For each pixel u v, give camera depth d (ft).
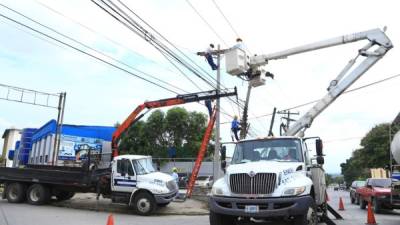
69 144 144.15
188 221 52.03
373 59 51.85
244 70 61.26
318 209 42.01
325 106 52.70
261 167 31.63
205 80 67.77
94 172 65.92
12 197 69.05
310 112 53.06
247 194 30.58
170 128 153.99
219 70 80.18
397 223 50.21
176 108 155.02
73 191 67.36
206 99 72.23
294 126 53.31
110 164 67.56
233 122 67.56
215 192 32.17
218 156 78.13
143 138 153.38
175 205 70.13
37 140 159.63
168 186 62.08
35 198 67.10
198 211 63.67
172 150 151.33
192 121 155.02
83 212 60.08
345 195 164.96
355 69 52.37
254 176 30.81
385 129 198.39
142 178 61.77
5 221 46.47
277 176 30.66
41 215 53.62
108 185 65.10
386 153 192.95
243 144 38.17
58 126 110.01
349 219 55.21
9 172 69.51
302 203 30.07
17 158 184.65
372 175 152.76
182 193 82.79
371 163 202.18
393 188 51.34
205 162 148.87
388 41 51.55
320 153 37.01
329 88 53.01
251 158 36.76
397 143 47.88
